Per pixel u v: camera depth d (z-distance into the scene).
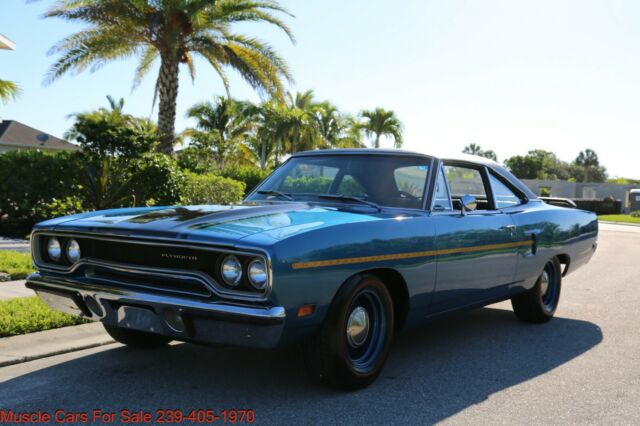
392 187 4.27
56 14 15.08
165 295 3.18
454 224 4.30
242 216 3.53
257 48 16.97
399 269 3.75
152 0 15.60
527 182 57.72
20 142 29.80
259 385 3.70
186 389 3.60
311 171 4.67
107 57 16.67
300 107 43.56
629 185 57.50
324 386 3.64
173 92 16.67
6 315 4.75
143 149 11.89
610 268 10.78
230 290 3.06
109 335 4.64
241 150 37.66
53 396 3.42
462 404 3.53
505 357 4.61
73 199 11.26
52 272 3.72
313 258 3.15
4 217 12.10
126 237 3.32
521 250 5.12
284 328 3.09
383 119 43.25
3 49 15.74
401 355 4.57
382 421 3.20
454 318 6.06
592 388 3.90
